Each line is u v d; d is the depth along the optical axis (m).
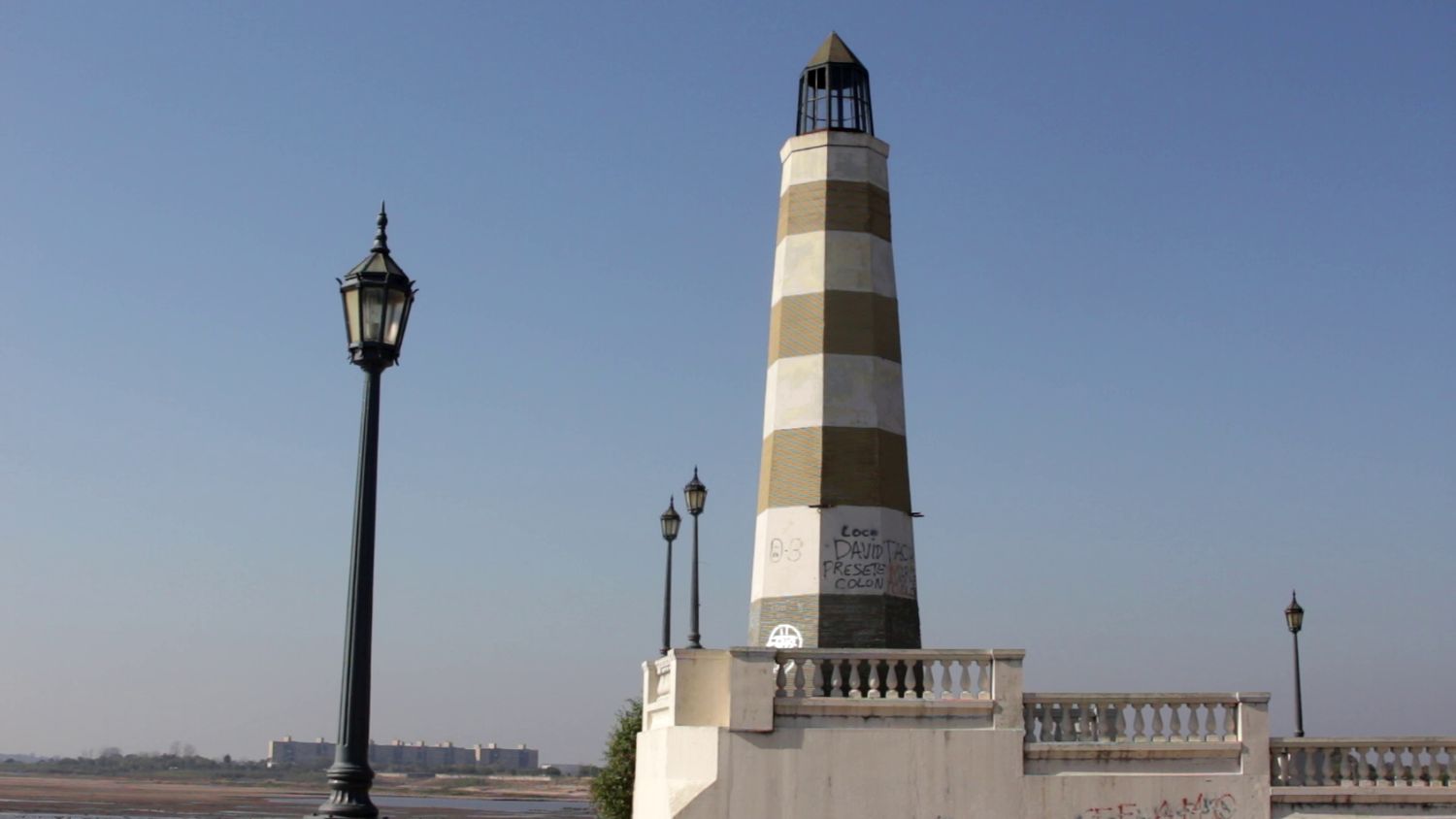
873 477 45.22
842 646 43.94
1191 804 37.19
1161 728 37.66
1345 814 37.50
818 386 45.69
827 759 36.81
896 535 45.50
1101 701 37.56
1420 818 37.56
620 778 54.56
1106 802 37.00
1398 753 38.16
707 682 38.12
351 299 23.62
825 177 47.19
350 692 22.41
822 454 45.16
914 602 46.16
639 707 56.19
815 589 44.38
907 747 36.94
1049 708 37.56
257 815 156.00
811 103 49.62
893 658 37.34
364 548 22.94
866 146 47.59
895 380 46.81
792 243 47.19
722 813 36.47
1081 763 37.22
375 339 23.50
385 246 24.23
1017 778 36.91
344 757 22.25
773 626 44.75
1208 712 37.88
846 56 49.62
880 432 45.72
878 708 37.12
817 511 44.78
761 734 36.88
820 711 37.09
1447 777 38.03
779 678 37.66
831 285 46.38
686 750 37.12
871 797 36.72
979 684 37.56
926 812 36.72
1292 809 37.44
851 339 46.06
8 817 143.25
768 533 45.53
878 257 47.31
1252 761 37.47
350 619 22.69
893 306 47.53
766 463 46.44
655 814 38.50
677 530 54.00
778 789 36.66
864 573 44.56
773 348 47.25
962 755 36.94
